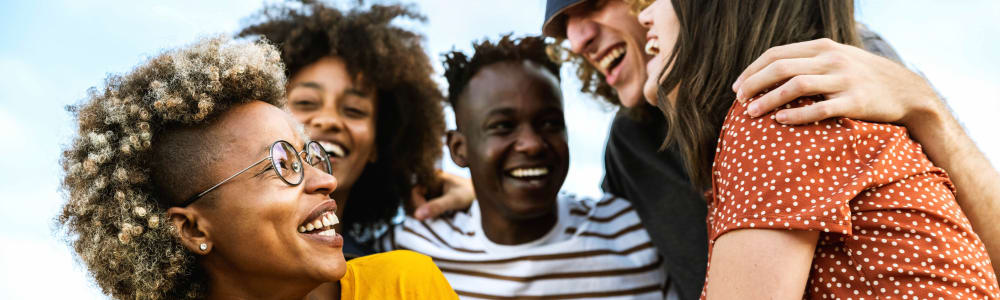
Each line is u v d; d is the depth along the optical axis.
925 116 1.33
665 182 2.36
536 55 2.51
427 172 2.92
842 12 1.47
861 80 1.26
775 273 1.13
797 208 1.15
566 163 2.46
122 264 1.37
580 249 2.41
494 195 2.45
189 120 1.35
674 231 2.31
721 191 1.28
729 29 1.47
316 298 1.50
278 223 1.35
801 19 1.46
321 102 2.57
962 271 1.13
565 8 2.25
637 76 2.31
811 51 1.32
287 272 1.38
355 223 2.91
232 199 1.34
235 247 1.37
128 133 1.36
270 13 2.75
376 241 2.71
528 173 2.42
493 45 2.50
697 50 1.50
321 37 2.64
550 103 2.43
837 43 1.34
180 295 1.42
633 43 2.26
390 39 2.76
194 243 1.38
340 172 2.57
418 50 2.91
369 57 2.66
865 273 1.15
